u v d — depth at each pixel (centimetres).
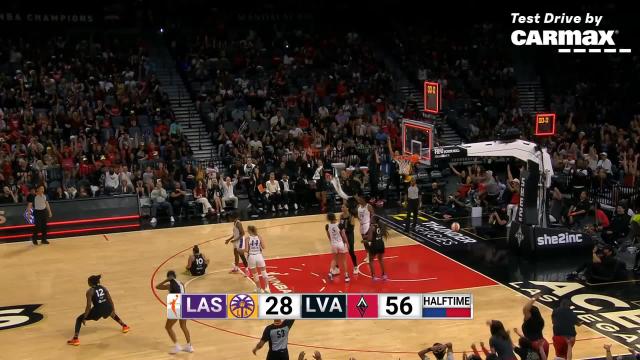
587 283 1625
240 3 3569
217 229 2138
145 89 2875
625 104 3119
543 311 1460
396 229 2108
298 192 2381
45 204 1977
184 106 2983
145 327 1407
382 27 3681
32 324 1425
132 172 2422
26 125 2548
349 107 2945
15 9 3219
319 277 1683
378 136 2725
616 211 1909
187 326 1407
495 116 3067
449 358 990
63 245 1981
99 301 1335
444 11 3688
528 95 3372
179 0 3484
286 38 3434
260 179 2367
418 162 1950
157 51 3328
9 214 2150
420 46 3500
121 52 3170
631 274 1680
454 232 2067
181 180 2380
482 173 2352
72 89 2795
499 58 3447
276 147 2620
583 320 1406
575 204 2097
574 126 2928
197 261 1697
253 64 3188
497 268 1739
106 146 2512
